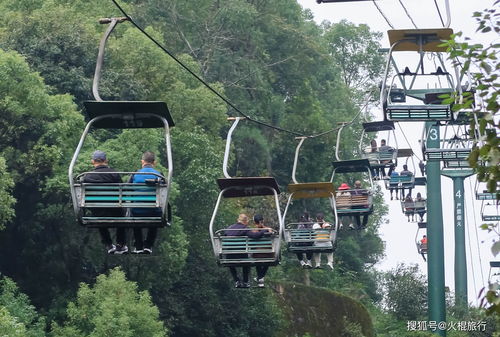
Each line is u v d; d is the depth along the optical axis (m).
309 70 106.88
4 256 65.69
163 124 28.84
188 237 71.94
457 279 104.81
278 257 36.75
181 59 82.19
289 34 103.44
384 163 68.12
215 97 80.56
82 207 27.77
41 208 63.06
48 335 58.12
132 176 28.91
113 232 65.31
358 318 91.00
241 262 36.78
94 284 60.69
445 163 57.75
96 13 82.12
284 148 97.44
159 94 75.25
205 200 71.06
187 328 72.00
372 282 114.44
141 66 74.69
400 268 105.44
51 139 61.72
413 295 102.19
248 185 37.41
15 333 50.03
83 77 69.31
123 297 57.91
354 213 60.50
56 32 70.56
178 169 72.50
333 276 102.81
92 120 28.94
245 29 98.06
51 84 68.69
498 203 20.91
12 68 60.28
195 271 72.19
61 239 64.88
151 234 29.31
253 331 75.44
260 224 37.66
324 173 98.00
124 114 28.70
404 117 42.94
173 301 69.38
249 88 94.81
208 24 98.00
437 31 41.47
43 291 65.44
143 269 66.62
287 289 85.75
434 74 42.50
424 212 95.94
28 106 60.88
